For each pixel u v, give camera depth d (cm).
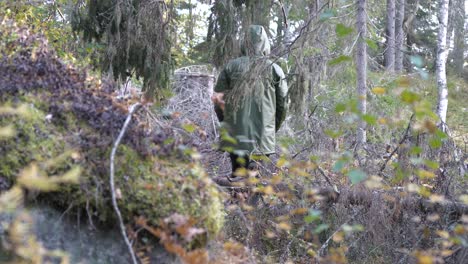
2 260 216
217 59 598
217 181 491
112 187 227
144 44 586
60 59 308
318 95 766
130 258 242
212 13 590
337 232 407
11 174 223
